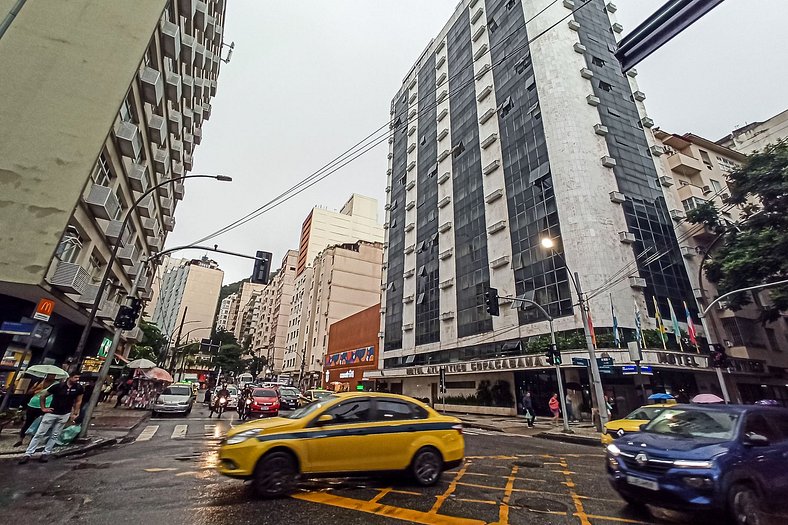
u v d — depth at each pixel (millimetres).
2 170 11836
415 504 5379
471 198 35688
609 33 34219
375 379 45031
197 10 22000
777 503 4824
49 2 13938
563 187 25766
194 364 77875
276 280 105875
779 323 27531
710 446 4867
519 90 32312
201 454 8914
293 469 5613
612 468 5402
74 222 13383
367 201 100312
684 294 25078
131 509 4887
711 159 34250
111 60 14195
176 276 132625
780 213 20984
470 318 32281
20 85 12742
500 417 25625
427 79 49812
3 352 13469
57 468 7262
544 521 4891
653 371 21531
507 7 36375
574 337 21953
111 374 27953
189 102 26422
